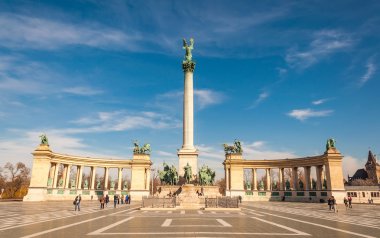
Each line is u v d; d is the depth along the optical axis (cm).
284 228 2297
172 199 4719
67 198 8350
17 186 11794
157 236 1831
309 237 1850
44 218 3083
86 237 1798
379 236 1925
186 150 8019
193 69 8750
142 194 9156
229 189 9538
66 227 2305
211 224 2508
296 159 9044
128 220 2855
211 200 4653
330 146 8212
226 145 9925
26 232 2022
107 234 1919
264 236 1867
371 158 17725
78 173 8962
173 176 7931
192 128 8294
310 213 4069
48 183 7906
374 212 4422
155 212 3969
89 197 8906
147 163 9419
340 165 8031
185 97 8444
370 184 15150
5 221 2764
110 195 9181
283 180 9425
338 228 2342
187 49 8862
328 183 8012
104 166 9306
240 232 2034
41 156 7756
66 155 8525
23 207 5006
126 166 9488
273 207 5528
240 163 9644
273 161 9531
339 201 7794
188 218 3061
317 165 8500
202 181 7675
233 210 4388
